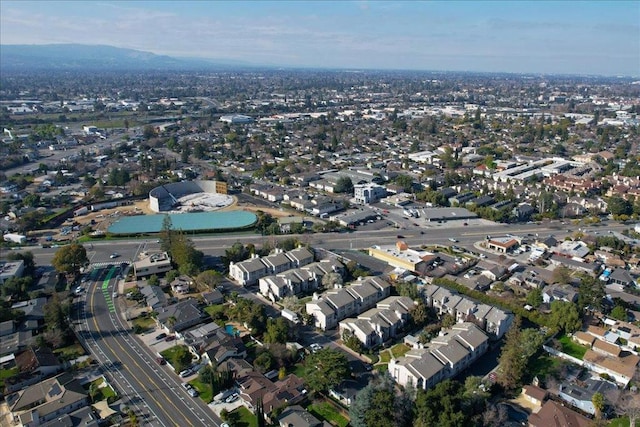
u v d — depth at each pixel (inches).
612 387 3885.3
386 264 6510.8
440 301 5103.3
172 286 5718.5
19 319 4968.0
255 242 7303.2
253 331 4751.5
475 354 4370.1
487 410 3464.6
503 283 5807.1
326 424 3491.6
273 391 3794.3
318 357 3983.8
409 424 3420.3
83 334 4803.2
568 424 3390.7
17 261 6151.6
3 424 3587.6
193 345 4522.6
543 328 4753.9
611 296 5502.0
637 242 7012.8
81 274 6186.0
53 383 3897.6
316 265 6023.6
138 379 4094.5
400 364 3996.1
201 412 3693.4
